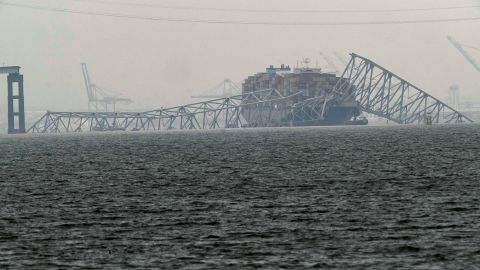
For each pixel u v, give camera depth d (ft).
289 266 576.61
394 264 577.84
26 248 646.74
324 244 645.10
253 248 634.43
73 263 593.83
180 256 610.65
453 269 561.43
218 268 573.74
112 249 639.35
